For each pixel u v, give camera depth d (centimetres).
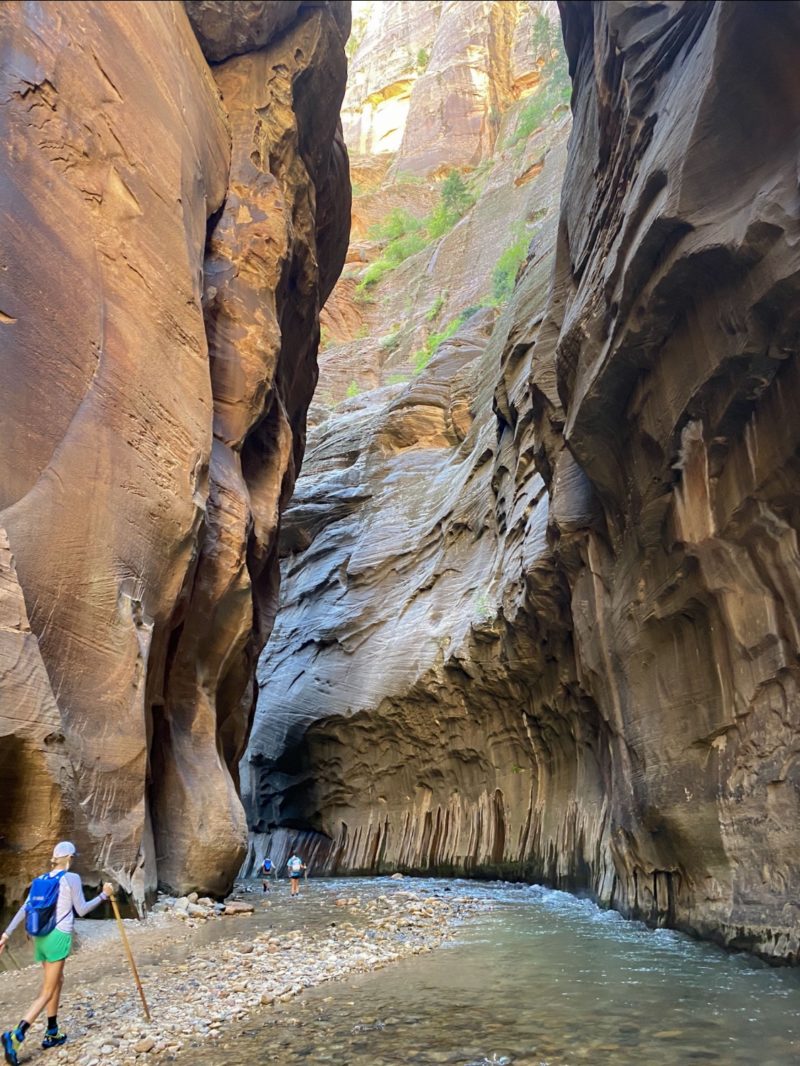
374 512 3017
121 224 1255
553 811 1756
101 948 895
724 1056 508
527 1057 514
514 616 1817
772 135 731
